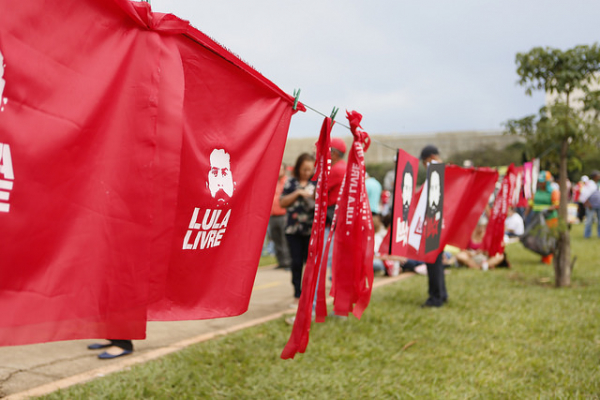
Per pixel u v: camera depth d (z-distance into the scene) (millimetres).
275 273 9000
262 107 2133
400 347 4543
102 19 1519
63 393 3141
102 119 1536
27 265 1414
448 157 31750
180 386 3469
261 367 3869
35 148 1379
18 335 1408
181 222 1854
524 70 7340
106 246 1571
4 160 1322
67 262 1496
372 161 33188
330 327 4961
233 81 1985
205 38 1808
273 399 3396
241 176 2057
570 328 5148
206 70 1875
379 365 4070
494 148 31109
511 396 3529
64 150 1449
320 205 2604
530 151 7711
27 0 1342
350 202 2961
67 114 1442
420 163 5879
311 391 3529
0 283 1366
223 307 2053
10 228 1355
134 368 3662
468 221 5398
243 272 2123
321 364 4020
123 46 1572
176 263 1863
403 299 6426
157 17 1643
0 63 1294
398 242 3574
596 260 9961
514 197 7176
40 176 1403
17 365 3670
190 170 1845
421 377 3850
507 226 11156
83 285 1534
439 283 6000
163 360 3875
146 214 1624
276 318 5371
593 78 7199
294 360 4059
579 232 16969
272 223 9305
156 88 1631
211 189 1929
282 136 2250
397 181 3451
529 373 3973
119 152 1581
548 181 9219
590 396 3512
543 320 5461
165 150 1664
